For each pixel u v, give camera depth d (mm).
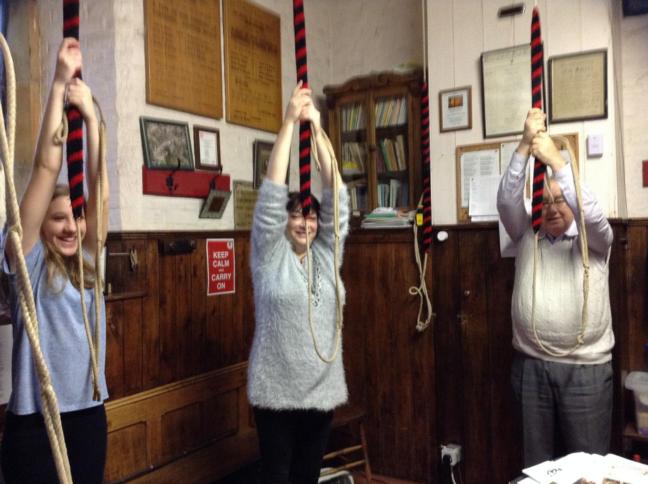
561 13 2486
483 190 2668
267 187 1701
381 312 2965
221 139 2879
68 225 1400
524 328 2029
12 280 1359
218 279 2730
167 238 2465
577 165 2451
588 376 1956
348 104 3379
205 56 2764
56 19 2562
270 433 1787
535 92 1702
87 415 1441
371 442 3008
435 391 2824
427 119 2793
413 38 3420
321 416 1816
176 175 2580
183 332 2537
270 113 3207
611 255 2342
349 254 3053
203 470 2557
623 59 2727
